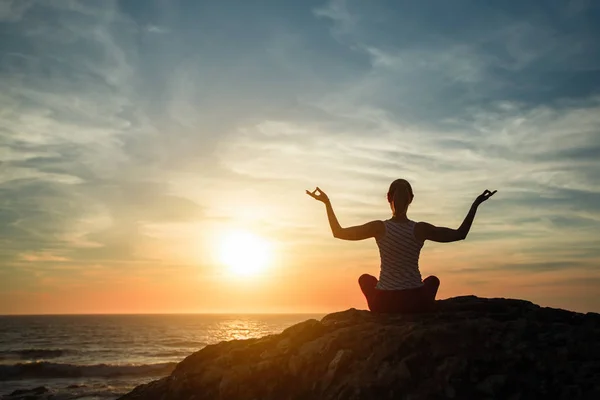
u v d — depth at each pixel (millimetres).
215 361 6648
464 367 5238
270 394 5812
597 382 5012
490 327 5805
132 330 127312
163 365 36562
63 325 161125
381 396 5152
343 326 6484
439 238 6199
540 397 4973
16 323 182250
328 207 6285
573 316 6816
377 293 6418
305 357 5949
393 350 5582
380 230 6305
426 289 6422
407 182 6387
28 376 32562
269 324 187750
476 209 6098
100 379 31484
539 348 5543
